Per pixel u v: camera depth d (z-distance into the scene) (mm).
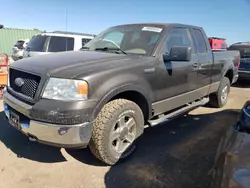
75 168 3012
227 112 5477
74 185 2686
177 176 2902
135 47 3613
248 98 7000
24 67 2906
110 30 4285
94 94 2617
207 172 2990
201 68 4414
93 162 3160
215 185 1795
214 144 3791
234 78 6156
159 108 3557
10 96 3006
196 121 4832
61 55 3398
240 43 9898
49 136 2555
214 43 16922
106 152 2898
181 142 3844
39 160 3166
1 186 2617
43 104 2549
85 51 3768
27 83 2809
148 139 3922
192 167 3105
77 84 2543
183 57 3311
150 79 3258
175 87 3771
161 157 3342
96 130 2797
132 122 3158
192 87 4234
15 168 2961
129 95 3246
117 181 2779
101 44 3975
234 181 1619
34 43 8477
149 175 2908
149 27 3875
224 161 1804
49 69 2715
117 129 2988
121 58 3225
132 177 2861
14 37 23594
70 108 2479
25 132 2744
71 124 2494
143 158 3297
